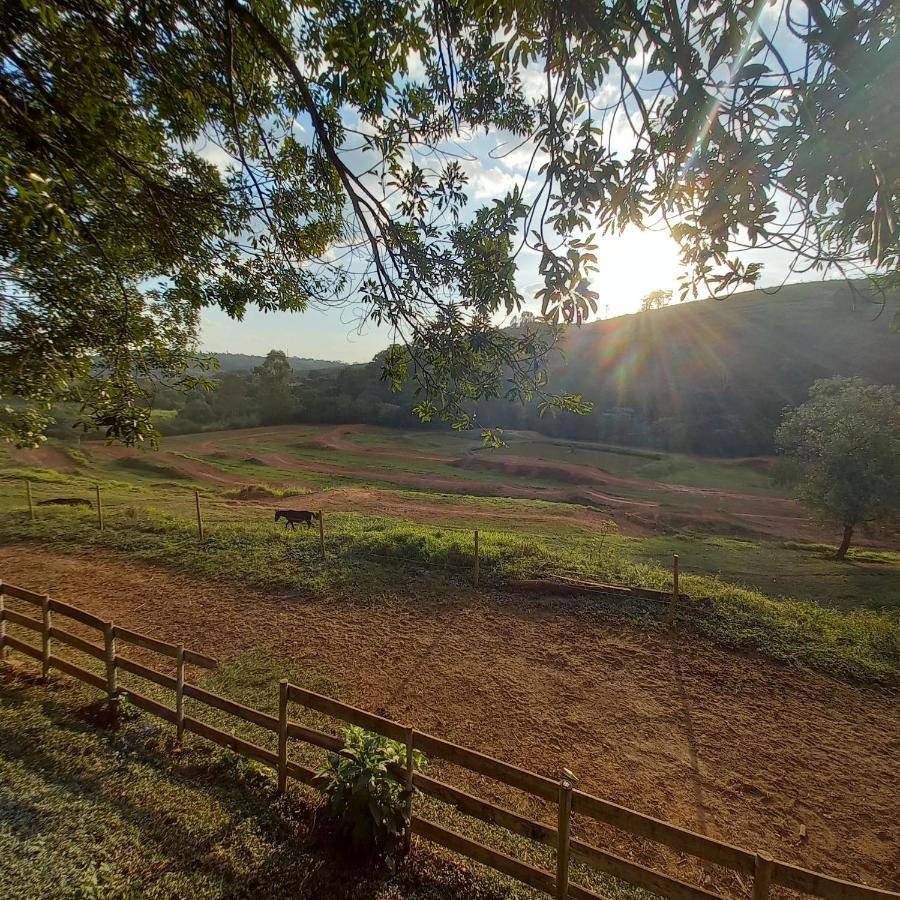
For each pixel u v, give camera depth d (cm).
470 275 284
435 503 2531
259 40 282
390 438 5391
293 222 436
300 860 359
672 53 172
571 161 214
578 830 450
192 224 428
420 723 594
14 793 398
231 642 784
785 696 649
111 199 403
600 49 196
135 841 362
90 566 1125
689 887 288
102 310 512
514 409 5800
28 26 305
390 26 237
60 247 411
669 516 2586
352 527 1401
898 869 419
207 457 4006
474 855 353
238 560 1120
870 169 150
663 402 5297
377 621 855
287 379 7288
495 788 496
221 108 354
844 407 1761
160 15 286
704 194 192
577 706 630
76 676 571
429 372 341
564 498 3019
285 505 2322
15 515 1515
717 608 841
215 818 392
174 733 507
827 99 151
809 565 1584
